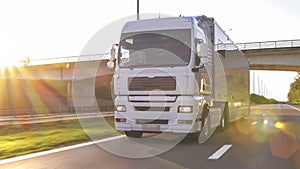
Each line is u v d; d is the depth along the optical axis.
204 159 7.85
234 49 17.09
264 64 44.88
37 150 9.23
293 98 115.44
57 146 10.07
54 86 68.00
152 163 7.35
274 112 39.31
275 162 7.55
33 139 11.73
